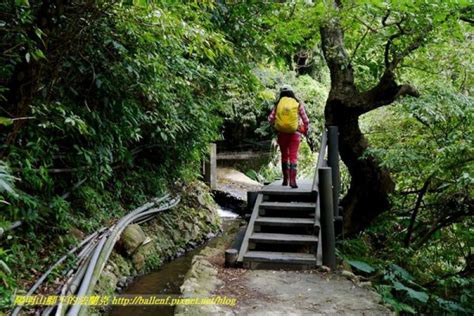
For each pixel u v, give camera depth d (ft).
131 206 19.69
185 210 25.20
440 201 19.86
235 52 21.31
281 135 17.74
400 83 20.79
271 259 13.92
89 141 14.38
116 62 14.29
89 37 12.35
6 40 10.94
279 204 16.34
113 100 14.97
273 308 10.82
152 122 17.92
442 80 19.49
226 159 46.62
